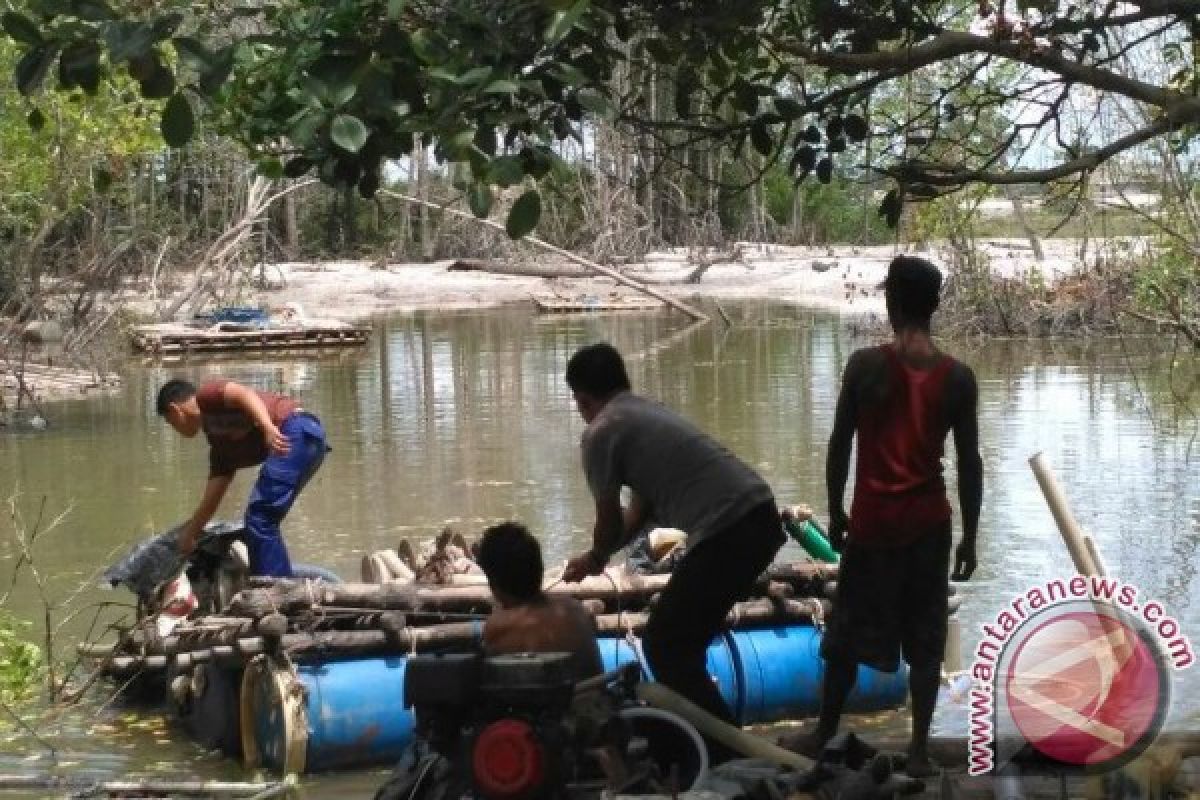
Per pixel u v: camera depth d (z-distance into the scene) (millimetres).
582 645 6582
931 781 6430
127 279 40000
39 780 8305
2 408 22109
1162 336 26359
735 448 18297
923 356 6707
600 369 6977
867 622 6770
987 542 12953
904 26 6992
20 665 9297
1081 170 7168
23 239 30953
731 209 66188
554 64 5625
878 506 6699
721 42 6992
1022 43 6711
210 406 9656
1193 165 20891
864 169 7758
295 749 8234
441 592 8773
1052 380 23875
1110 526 13422
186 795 7965
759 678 9008
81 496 16391
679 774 6535
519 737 5641
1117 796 5988
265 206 38062
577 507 15086
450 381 26141
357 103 5309
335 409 22984
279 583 8656
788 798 6062
